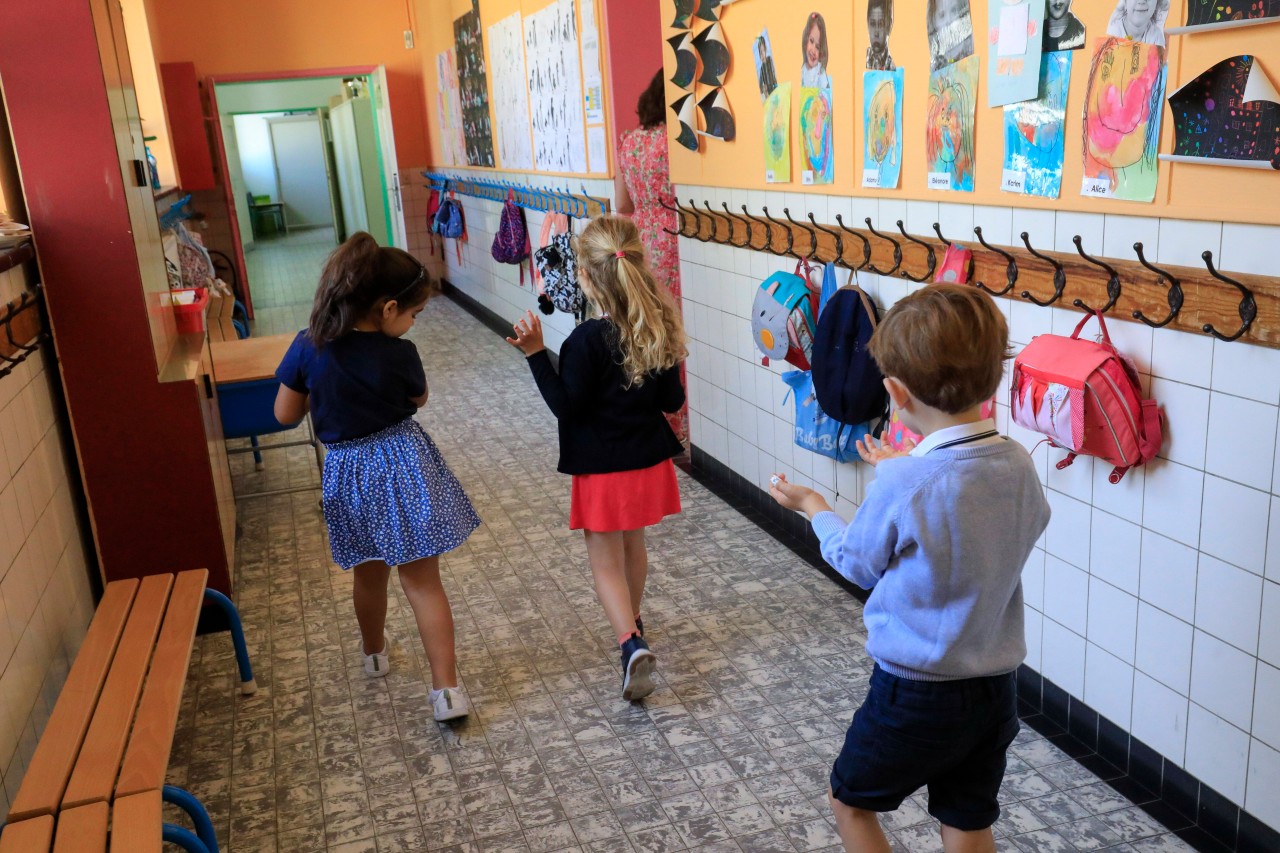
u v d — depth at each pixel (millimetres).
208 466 3182
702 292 4375
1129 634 2299
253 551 4105
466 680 2996
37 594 2531
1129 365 2123
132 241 2971
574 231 6090
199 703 2938
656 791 2426
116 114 3045
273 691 2986
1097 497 2334
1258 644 1957
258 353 4547
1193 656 2121
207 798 2486
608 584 2832
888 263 2951
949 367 1474
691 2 3973
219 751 2688
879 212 2992
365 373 2602
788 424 3793
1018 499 1546
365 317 2623
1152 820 2209
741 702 2793
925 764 1643
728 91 3816
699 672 2967
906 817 2279
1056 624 2549
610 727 2709
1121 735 2373
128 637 2389
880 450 1838
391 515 2635
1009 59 2336
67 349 2979
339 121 14883
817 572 3594
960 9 2490
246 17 9391
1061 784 2352
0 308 2480
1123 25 2016
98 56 2850
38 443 2771
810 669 2945
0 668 2145
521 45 6801
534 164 6895
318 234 19484
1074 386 2098
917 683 1611
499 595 3564
